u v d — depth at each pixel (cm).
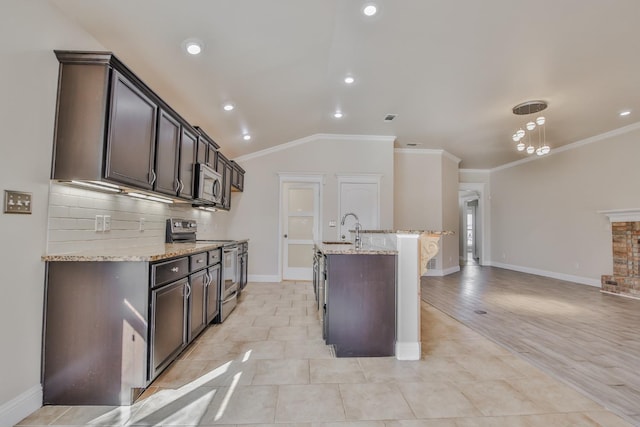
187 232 391
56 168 183
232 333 312
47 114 180
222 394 200
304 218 604
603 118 482
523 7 242
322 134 588
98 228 231
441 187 686
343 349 261
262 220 589
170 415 177
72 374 185
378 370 237
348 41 288
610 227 550
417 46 296
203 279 288
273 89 361
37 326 178
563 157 646
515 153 706
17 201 163
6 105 157
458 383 217
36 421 169
